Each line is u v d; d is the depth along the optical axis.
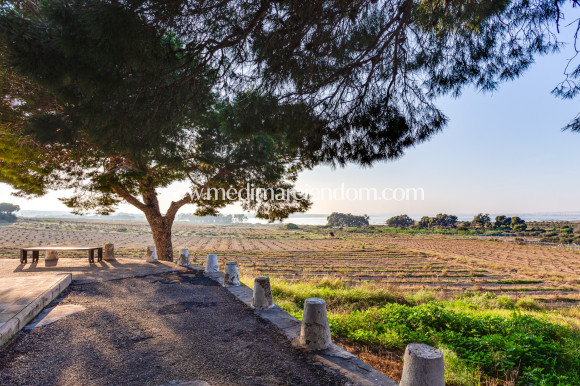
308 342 4.39
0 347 4.18
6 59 3.42
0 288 6.62
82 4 3.12
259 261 45.25
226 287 8.32
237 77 4.88
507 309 15.61
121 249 56.44
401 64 5.39
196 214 14.55
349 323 7.79
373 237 127.25
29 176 10.93
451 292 23.06
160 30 3.50
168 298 7.12
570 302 20.80
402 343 6.67
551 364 6.30
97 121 4.10
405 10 4.51
